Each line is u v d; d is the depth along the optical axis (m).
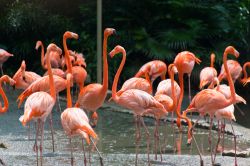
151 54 19.69
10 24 22.28
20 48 21.84
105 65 9.77
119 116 14.35
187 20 20.83
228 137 11.75
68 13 23.81
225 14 21.38
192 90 19.80
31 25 22.22
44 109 8.45
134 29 20.98
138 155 9.57
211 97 8.97
